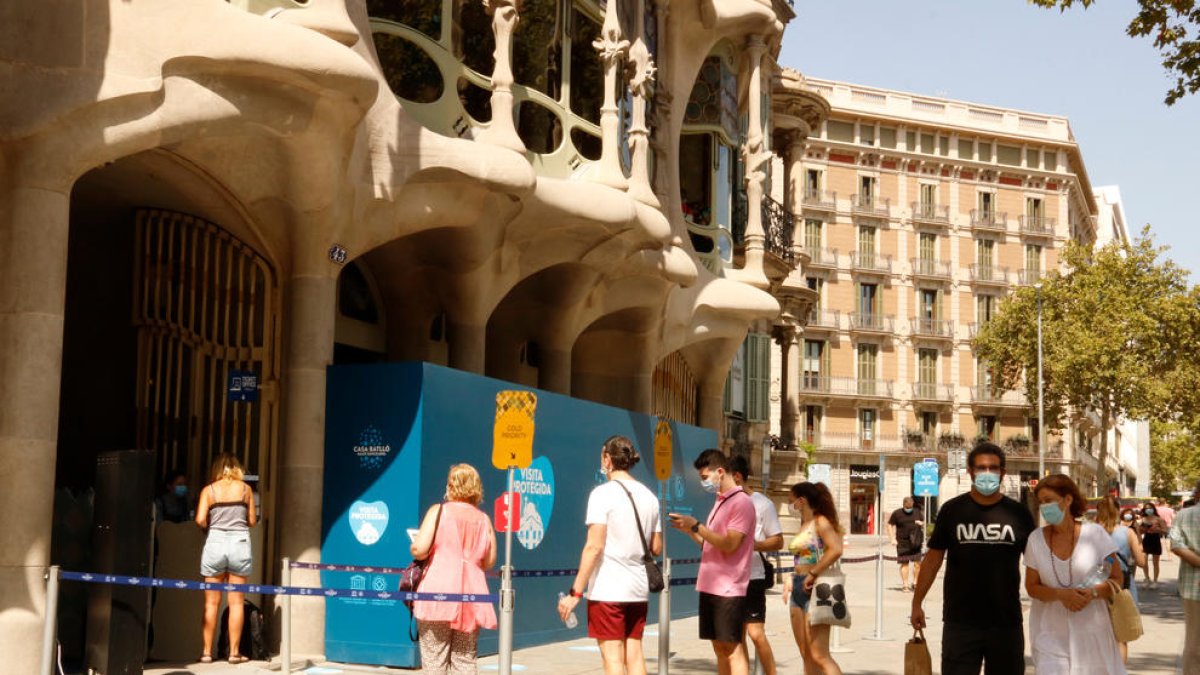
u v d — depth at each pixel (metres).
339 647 12.07
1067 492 7.21
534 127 15.67
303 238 12.45
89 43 9.99
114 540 9.49
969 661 7.28
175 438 13.12
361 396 12.34
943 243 72.56
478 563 8.60
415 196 13.38
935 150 72.56
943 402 71.75
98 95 9.94
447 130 14.12
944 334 72.00
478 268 15.25
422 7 14.01
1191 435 96.50
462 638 8.49
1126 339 50.44
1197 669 9.76
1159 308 50.50
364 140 12.66
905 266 71.56
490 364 19.20
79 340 14.50
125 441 14.29
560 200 15.05
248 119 10.88
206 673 10.66
